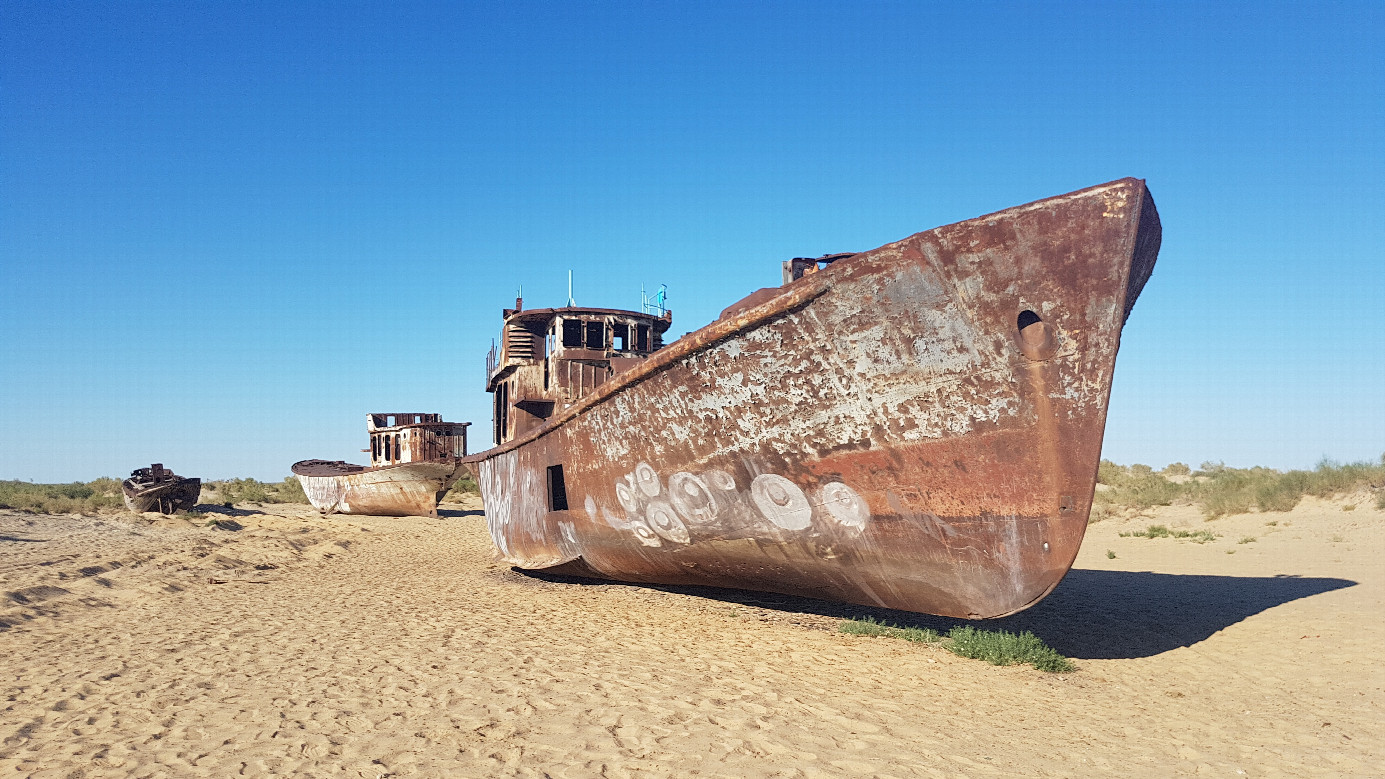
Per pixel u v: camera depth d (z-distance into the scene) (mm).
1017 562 5770
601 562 9508
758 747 4082
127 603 9305
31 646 6859
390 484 26938
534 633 7340
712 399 6961
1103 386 5363
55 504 21875
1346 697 5078
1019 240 5430
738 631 7391
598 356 11523
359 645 6832
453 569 13141
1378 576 9641
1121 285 5238
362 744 4176
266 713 4773
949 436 5871
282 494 38156
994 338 5609
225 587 10789
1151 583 10211
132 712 4844
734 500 7164
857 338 6059
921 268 5719
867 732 4352
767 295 6895
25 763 3932
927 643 6793
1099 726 4543
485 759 3918
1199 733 4402
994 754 4012
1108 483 26422
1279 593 8906
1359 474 16953
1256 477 21734
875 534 6395
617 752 4004
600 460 8562
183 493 22656
